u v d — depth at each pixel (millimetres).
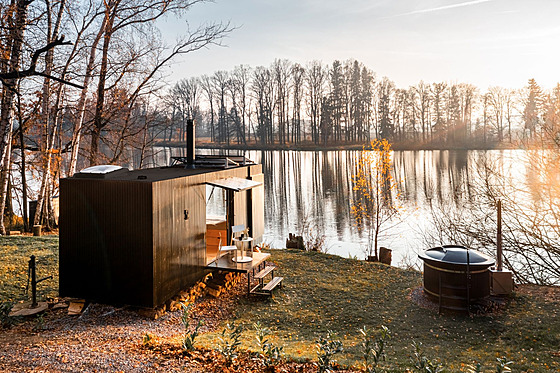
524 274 13789
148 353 5258
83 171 7703
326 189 35938
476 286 8344
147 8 18000
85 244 7359
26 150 17797
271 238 21750
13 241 12766
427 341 6836
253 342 6168
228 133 73188
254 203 11719
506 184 14219
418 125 71000
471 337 7008
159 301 7156
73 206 7406
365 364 5094
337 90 70375
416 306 8711
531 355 6113
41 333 6148
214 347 5594
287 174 44500
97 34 16781
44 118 16047
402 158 53781
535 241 13227
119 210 7105
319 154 62062
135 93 18781
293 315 8070
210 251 10383
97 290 7332
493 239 13930
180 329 6844
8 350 5219
